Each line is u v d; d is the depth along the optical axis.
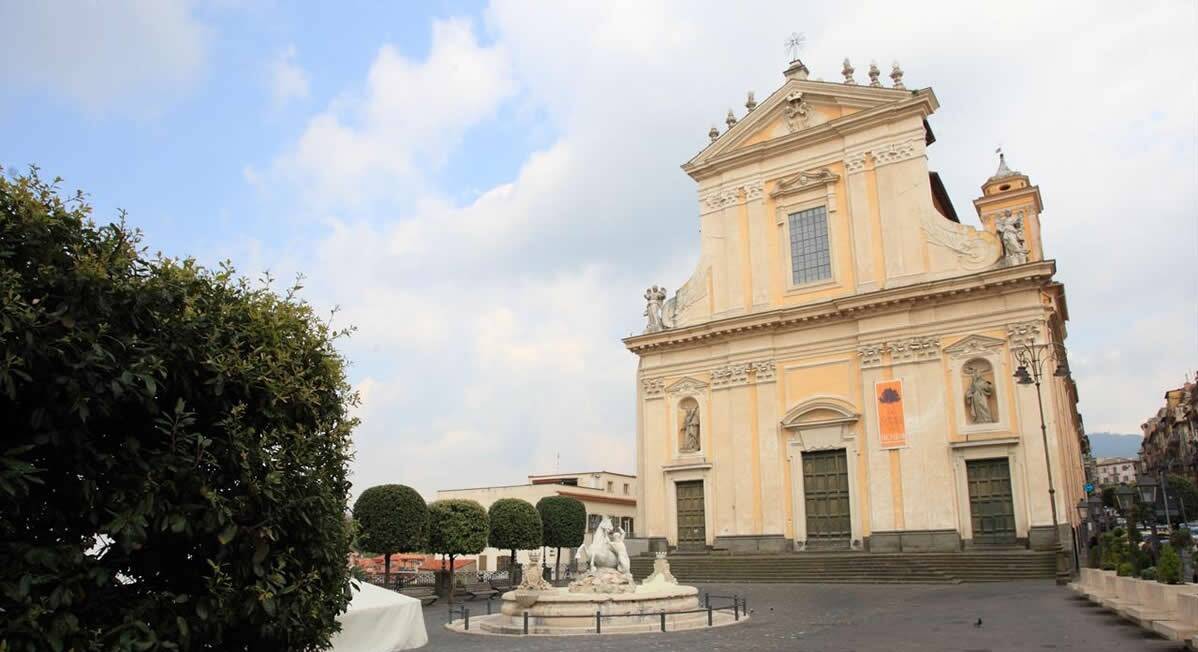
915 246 37.34
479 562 65.81
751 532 39.12
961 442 34.53
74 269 6.82
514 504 43.53
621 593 21.14
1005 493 33.69
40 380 6.50
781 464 39.09
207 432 7.91
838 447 37.81
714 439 41.34
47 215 6.94
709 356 42.41
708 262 43.56
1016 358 34.09
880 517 35.75
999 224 35.66
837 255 39.53
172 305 7.71
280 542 8.20
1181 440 99.94
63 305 6.67
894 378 36.59
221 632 7.59
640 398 44.47
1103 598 19.72
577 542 50.34
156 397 7.54
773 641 17.42
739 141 43.47
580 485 81.94
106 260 7.04
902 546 34.94
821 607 24.20
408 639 13.95
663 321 44.53
